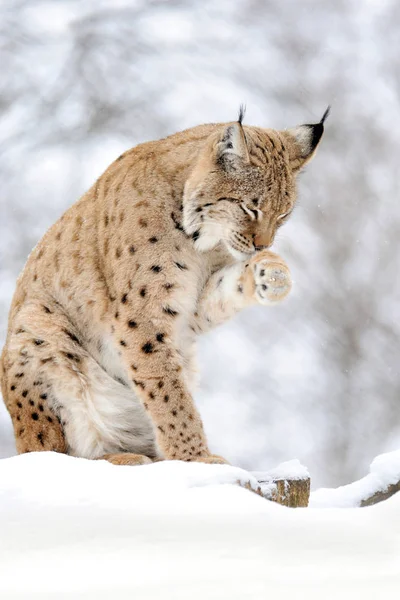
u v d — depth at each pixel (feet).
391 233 91.20
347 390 83.41
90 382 34.19
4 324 77.66
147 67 90.07
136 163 34.45
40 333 34.06
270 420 81.10
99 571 16.96
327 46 97.76
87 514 20.42
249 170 33.88
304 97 95.14
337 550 18.13
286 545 18.43
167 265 32.89
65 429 33.91
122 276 32.99
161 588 15.81
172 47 92.12
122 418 34.50
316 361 84.02
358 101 96.22
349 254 89.56
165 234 32.99
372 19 99.86
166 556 17.81
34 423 33.78
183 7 93.97
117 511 20.54
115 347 33.50
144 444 34.83
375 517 20.44
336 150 93.97
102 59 89.10
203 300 34.24
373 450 81.82
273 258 32.63
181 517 20.13
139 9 91.71
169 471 23.58
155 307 32.73
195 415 32.83
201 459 30.83
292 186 35.76
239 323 83.66
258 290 32.48
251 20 96.84
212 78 92.32
